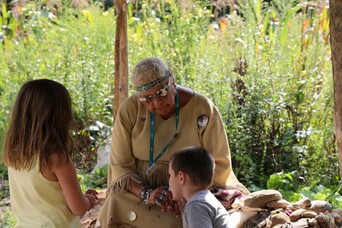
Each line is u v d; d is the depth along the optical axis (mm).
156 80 3871
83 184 6051
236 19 7789
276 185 5672
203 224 3328
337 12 3652
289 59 6891
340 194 5730
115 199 4152
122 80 5480
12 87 7078
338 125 3771
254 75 6348
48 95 3176
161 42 7215
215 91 6395
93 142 6754
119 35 5465
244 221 4090
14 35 8680
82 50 7258
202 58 6996
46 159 3170
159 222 4004
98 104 6875
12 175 3326
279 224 3945
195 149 3521
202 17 7480
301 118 6176
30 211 3318
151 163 4168
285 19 7441
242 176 6051
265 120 6145
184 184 3486
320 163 6051
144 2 7828
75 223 3396
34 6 8812
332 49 3717
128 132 4230
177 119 4156
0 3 9586
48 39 7973
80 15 8078
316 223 3906
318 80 6516
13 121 3207
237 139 6086
